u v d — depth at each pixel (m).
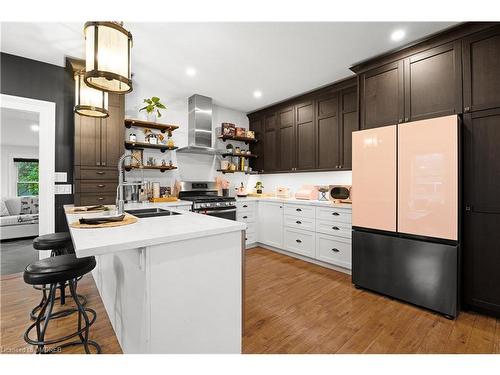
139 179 3.68
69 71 3.07
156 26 2.20
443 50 2.22
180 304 1.26
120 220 1.57
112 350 1.63
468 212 2.10
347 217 3.00
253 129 4.97
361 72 2.81
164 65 2.97
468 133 2.10
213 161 4.52
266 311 2.15
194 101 3.99
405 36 2.32
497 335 1.79
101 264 2.33
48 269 1.36
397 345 1.69
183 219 1.73
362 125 2.78
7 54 2.71
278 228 3.94
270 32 2.29
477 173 2.06
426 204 2.16
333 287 2.67
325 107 3.67
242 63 2.91
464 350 1.63
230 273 1.46
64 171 3.06
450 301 2.02
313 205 3.40
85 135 2.99
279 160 4.41
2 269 3.16
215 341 1.39
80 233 1.24
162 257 1.20
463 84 2.12
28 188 5.82
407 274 2.27
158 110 3.74
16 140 5.33
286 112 4.28
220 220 1.68
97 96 1.98
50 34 2.35
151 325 1.16
